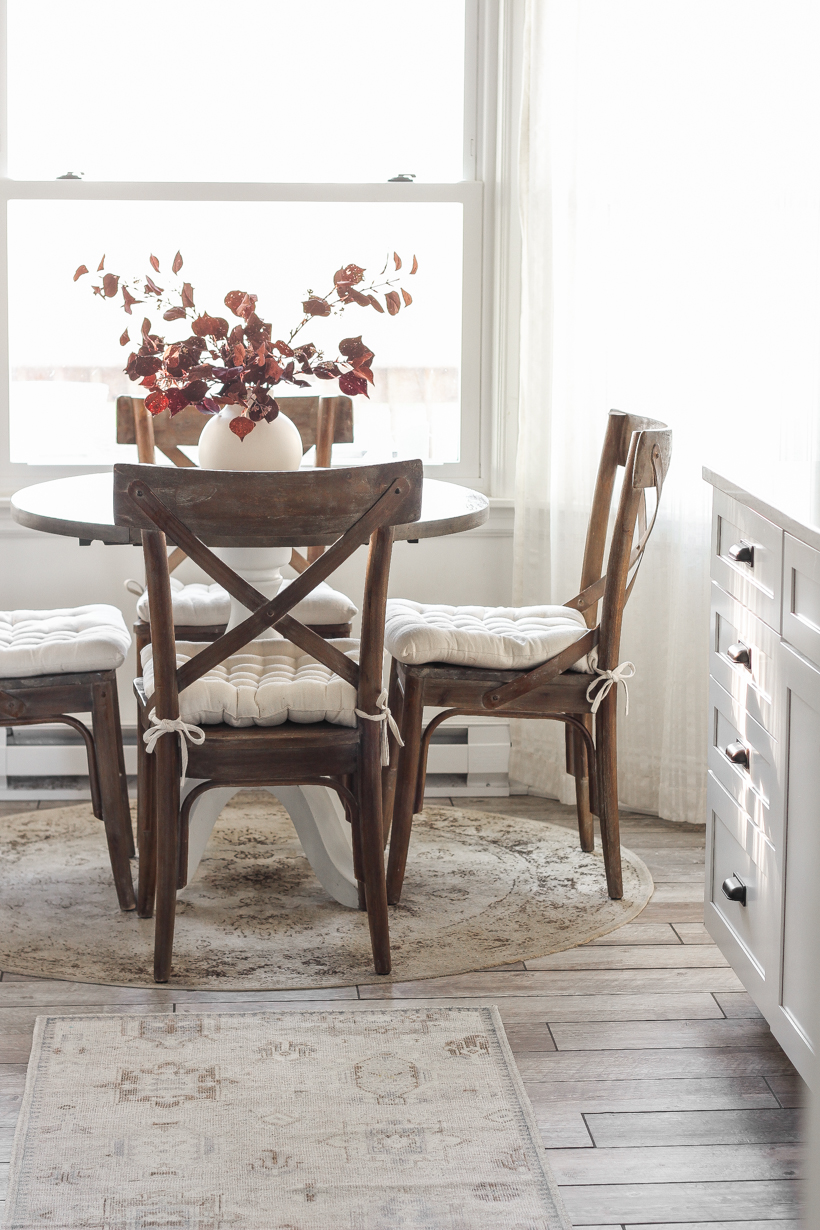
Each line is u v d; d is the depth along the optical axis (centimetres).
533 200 309
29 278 327
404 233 332
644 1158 182
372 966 238
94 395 334
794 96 295
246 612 264
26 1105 191
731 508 213
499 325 332
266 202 328
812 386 303
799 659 178
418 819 318
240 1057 205
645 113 300
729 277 301
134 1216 167
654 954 245
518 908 265
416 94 331
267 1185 174
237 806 322
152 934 251
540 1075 203
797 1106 195
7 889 271
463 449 341
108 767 254
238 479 210
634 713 321
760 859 199
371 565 221
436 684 257
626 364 309
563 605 288
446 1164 179
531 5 302
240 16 327
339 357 336
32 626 265
